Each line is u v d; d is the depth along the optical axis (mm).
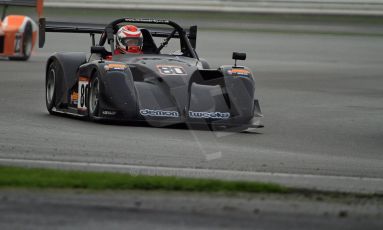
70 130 31672
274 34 100312
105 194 18891
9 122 33656
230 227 16156
